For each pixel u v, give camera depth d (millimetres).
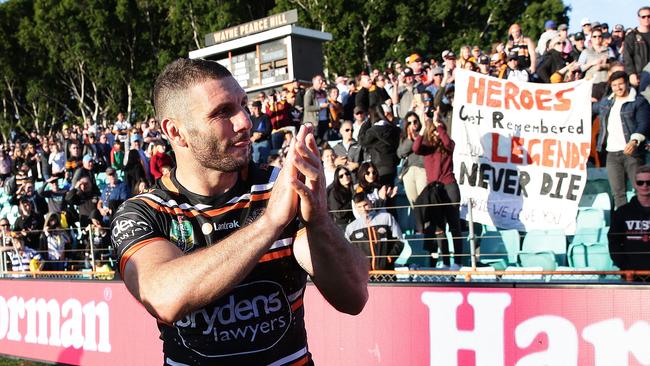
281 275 1993
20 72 45500
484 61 8984
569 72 8516
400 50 34094
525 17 35406
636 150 6926
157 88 1929
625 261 5883
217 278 1621
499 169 6855
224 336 1946
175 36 39625
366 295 2021
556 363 4219
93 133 16141
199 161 1892
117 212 1987
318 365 5324
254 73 16484
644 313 3949
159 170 9891
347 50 34500
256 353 1963
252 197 2006
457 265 6480
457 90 7031
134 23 39750
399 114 9812
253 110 11070
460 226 7105
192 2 37812
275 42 16047
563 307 4203
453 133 6996
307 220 1753
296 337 2041
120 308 6348
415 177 7773
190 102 1848
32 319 7242
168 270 1680
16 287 7434
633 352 3979
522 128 6832
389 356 4938
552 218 6672
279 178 1696
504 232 7504
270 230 1655
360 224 6328
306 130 1703
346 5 34562
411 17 34438
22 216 10164
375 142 8141
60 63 43812
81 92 43625
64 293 6906
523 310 4336
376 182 6730
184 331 1966
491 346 4449
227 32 17188
